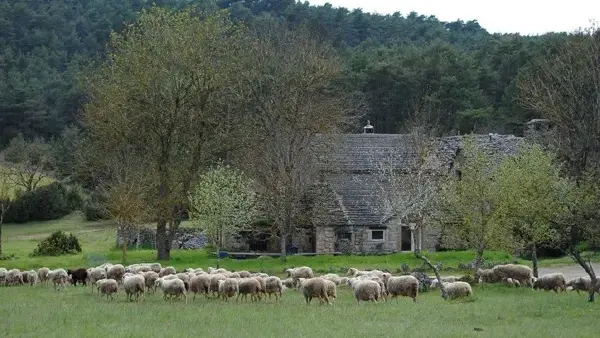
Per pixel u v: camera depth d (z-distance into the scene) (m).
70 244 64.25
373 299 31.52
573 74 66.00
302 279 37.47
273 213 56.44
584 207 36.47
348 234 60.72
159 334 21.81
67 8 195.12
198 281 34.25
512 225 40.03
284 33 81.62
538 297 33.25
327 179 63.69
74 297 34.91
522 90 81.62
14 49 167.25
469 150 42.59
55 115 126.88
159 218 56.03
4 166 105.44
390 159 62.47
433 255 53.25
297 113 59.72
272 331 22.50
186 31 57.81
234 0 184.75
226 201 51.34
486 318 25.94
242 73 62.91
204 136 59.28
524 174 38.91
